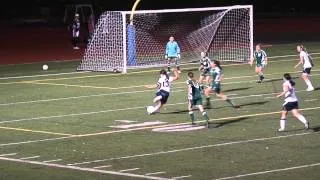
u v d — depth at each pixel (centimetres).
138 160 3491
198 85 4438
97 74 7369
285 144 3847
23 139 4081
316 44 10706
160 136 4119
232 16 9912
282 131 4212
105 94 5909
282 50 9838
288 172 3203
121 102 5456
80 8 11094
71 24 11238
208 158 3519
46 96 5850
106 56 8156
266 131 4238
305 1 17250
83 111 5066
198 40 9444
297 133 4162
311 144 3841
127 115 4872
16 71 7738
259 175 3150
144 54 8869
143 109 5122
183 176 3150
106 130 4328
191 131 4266
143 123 4559
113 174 3198
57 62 8575
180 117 4775
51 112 5047
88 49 8531
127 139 4044
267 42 11138
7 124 4594
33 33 12675
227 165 3359
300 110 4988
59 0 15362
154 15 10969
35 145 3903
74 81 6825
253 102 5397
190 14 12688
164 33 10869
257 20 15650
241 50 9169
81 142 3969
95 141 3997
